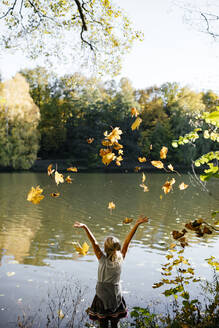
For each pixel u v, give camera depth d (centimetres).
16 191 2128
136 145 5075
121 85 6269
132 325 425
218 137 407
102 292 351
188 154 4400
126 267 714
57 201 1733
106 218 1306
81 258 788
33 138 4138
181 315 403
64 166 4838
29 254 816
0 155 3994
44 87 5600
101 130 5241
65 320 458
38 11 736
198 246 882
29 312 486
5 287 595
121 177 3303
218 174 303
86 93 5456
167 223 1209
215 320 370
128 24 734
